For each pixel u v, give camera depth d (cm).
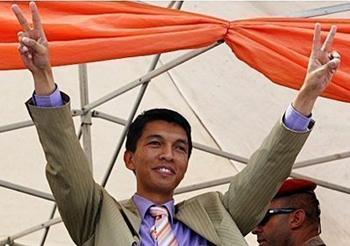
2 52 293
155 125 296
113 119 450
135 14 307
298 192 364
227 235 280
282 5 412
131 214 281
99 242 275
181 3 400
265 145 287
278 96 461
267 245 365
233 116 489
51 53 296
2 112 489
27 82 473
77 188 276
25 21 260
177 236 281
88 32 300
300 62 313
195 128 514
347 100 319
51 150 272
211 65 461
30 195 506
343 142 472
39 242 553
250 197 290
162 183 287
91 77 480
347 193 471
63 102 271
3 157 511
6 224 548
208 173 532
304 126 281
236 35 317
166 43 306
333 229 524
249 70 453
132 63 471
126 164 302
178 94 495
